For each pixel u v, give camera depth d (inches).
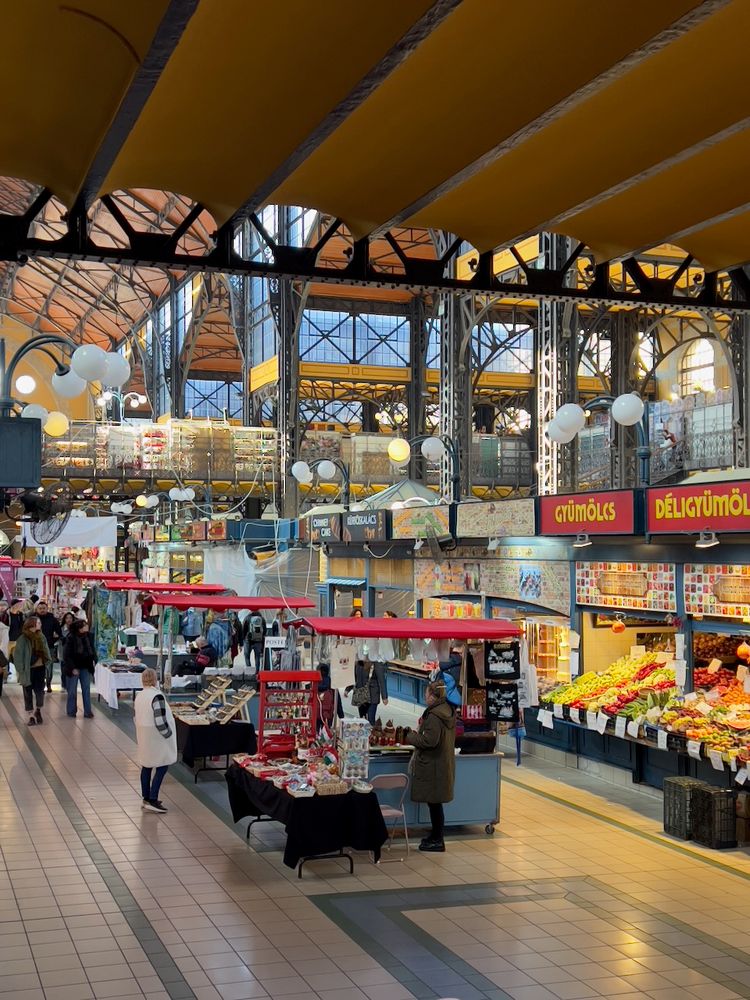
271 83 258.4
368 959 301.3
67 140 287.0
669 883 378.3
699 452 1224.2
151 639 893.8
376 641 586.6
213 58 246.4
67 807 475.2
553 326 907.4
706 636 546.0
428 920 335.0
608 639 600.7
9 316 1959.9
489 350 1649.9
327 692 545.0
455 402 1008.9
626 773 535.5
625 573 553.0
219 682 582.2
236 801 439.5
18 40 242.8
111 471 1384.1
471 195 330.6
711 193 334.3
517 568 650.8
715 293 407.8
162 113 274.8
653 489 512.4
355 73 248.8
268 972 290.2
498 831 448.1
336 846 387.5
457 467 809.5
